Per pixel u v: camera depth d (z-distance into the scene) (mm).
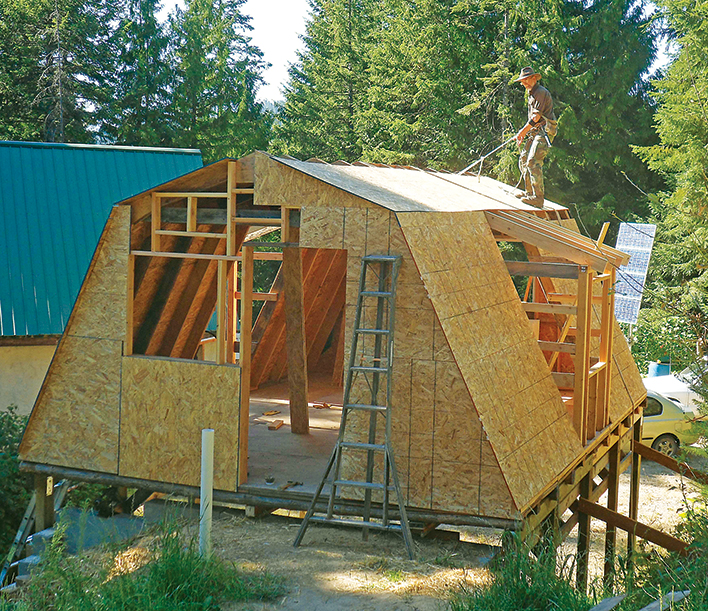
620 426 12109
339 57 43656
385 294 7750
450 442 7781
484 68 29891
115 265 9352
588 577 10906
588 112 29766
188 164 20641
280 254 13742
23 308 16516
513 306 9219
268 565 7418
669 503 15156
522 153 13219
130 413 9266
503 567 6676
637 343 20188
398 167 12781
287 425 11859
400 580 7066
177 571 6578
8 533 11094
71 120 37719
